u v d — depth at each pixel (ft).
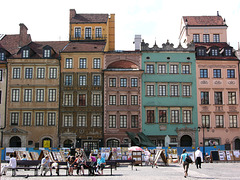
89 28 205.26
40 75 185.78
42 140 180.55
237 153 141.90
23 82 184.96
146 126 181.06
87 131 180.34
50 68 186.39
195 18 219.41
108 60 186.91
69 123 181.68
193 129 181.16
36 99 183.73
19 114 182.50
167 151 143.74
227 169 103.45
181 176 80.64
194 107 183.62
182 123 181.57
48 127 181.16
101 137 179.52
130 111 181.78
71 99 183.52
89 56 187.21
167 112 182.60
